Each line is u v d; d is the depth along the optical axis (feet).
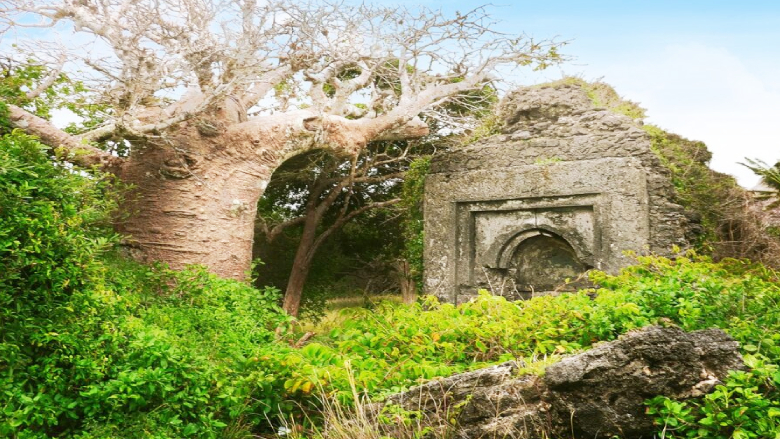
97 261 16.46
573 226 32.96
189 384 14.96
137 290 22.27
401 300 53.98
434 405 14.79
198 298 22.40
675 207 31.32
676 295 19.83
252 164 31.14
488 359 18.40
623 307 18.49
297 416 16.19
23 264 13.91
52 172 16.16
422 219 37.93
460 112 47.83
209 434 14.39
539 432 13.88
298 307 49.80
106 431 13.20
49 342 14.23
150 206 29.17
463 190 35.76
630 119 33.65
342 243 57.77
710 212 34.58
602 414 13.64
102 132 27.78
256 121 31.78
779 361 14.65
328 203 50.39
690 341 13.67
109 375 14.48
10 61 28.32
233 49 28.14
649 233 31.09
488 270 35.04
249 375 16.11
